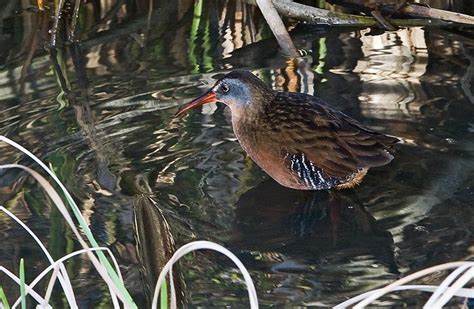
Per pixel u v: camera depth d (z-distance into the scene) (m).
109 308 8.21
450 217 9.55
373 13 13.78
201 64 12.78
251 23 14.06
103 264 7.04
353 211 9.87
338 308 6.61
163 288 6.74
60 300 8.36
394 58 12.72
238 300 8.35
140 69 12.66
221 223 9.62
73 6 14.46
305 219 9.75
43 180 6.98
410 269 8.77
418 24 13.70
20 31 13.89
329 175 10.14
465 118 11.10
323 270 8.85
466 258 8.84
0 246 9.19
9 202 9.91
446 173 10.24
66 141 10.96
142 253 9.02
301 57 12.91
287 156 10.27
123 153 10.78
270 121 10.45
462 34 13.38
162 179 10.33
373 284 8.55
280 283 8.62
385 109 11.39
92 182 10.21
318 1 14.55
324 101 11.56
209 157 10.80
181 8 14.61
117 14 14.45
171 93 11.98
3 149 10.80
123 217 9.61
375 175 10.43
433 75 12.16
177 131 11.25
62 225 9.52
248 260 9.03
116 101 11.83
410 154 10.59
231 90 10.66
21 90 12.22
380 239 9.31
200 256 9.08
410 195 9.99
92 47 13.37
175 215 9.69
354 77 12.23
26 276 8.70
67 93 12.08
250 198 10.09
